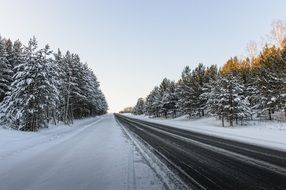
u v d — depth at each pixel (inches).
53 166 343.0
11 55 2041.1
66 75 1667.1
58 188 238.8
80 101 2112.5
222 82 1497.3
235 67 2482.8
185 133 884.6
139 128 1143.0
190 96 2353.6
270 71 1674.5
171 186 237.3
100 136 773.3
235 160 369.1
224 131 983.6
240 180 258.1
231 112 1438.2
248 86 2117.4
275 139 665.6
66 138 735.7
